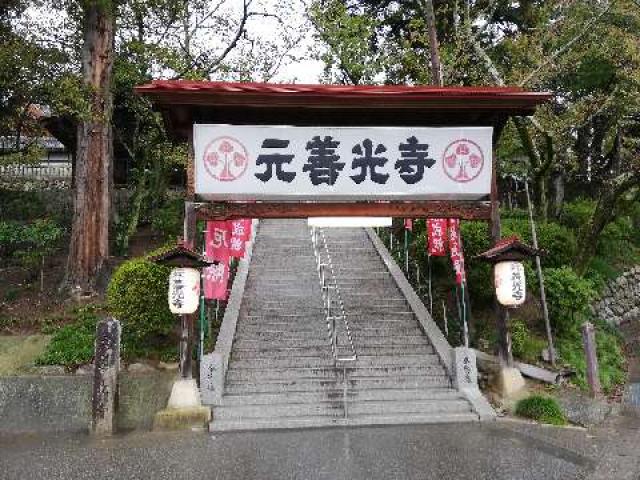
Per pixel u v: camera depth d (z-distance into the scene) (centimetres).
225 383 1041
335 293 1418
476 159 1077
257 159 1029
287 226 1919
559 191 1847
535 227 1481
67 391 1003
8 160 1652
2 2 1485
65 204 2011
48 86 1428
